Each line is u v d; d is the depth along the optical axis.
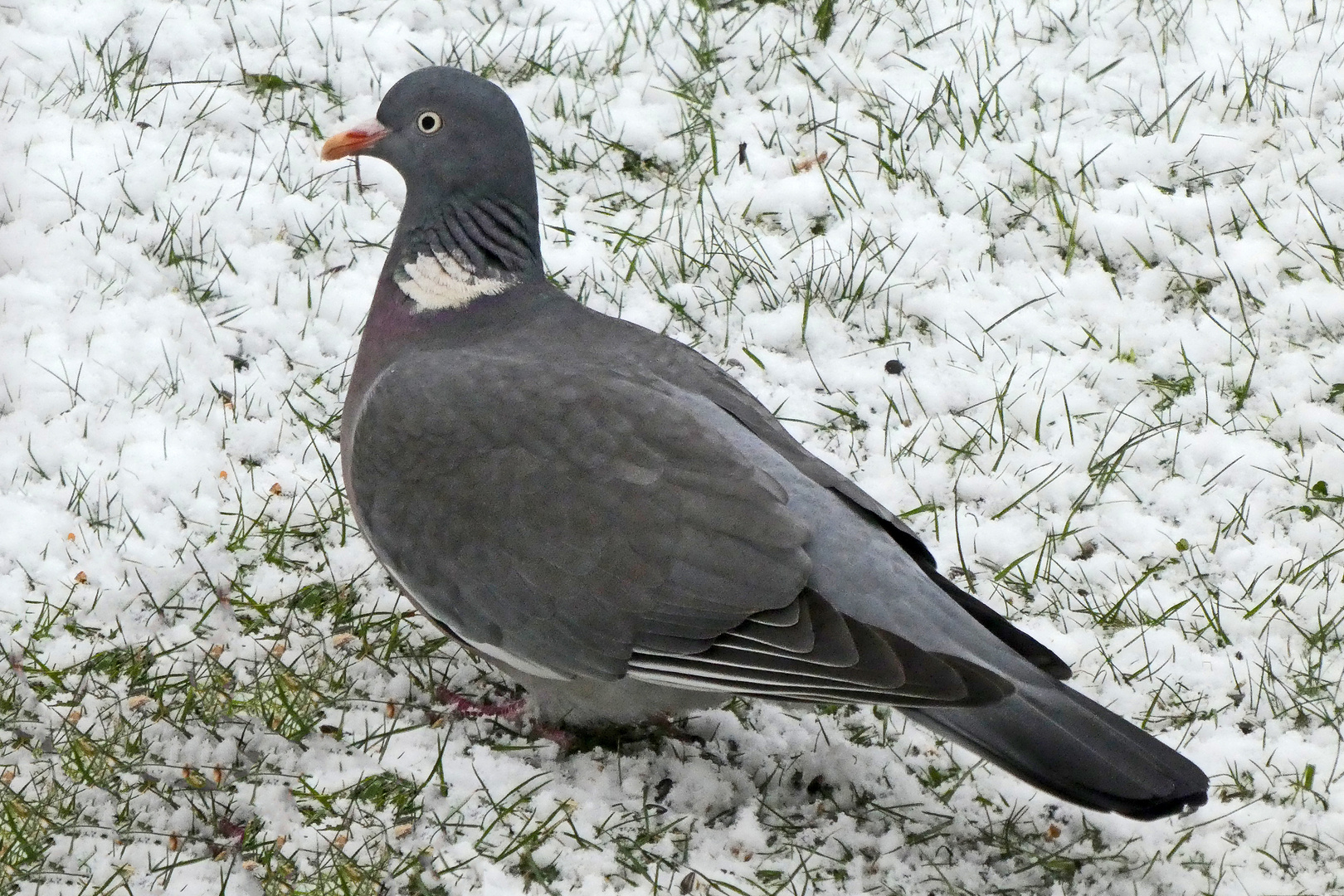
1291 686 9.55
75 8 13.84
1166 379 11.63
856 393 11.52
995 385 11.53
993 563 10.38
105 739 8.88
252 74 13.60
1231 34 14.36
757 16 14.56
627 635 8.13
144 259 11.90
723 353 11.75
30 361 11.09
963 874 8.51
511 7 14.65
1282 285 12.24
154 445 10.71
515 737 9.17
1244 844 8.67
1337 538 10.45
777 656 7.85
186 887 8.16
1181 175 13.13
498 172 9.32
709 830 8.63
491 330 9.26
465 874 8.26
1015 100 13.76
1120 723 7.71
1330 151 13.23
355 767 8.84
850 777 9.04
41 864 8.23
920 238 12.59
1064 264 12.46
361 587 10.04
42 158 12.52
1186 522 10.63
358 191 12.68
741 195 12.98
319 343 11.59
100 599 9.80
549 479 8.27
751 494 8.09
